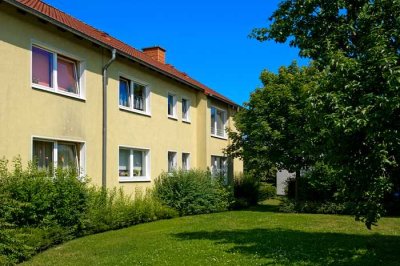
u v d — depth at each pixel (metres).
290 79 18.94
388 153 6.81
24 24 10.78
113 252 8.95
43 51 11.67
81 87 13.12
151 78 17.30
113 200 13.88
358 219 7.32
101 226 12.05
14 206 8.57
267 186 28.89
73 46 12.66
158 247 9.35
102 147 13.93
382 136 6.56
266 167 19.80
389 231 11.99
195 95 21.81
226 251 8.77
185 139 20.45
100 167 13.80
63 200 10.38
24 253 8.29
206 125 21.66
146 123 16.83
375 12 7.64
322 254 8.49
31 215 9.27
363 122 6.41
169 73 18.00
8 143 10.16
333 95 6.83
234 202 20.88
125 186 15.24
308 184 19.12
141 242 10.12
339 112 6.78
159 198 16.73
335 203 17.83
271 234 11.24
